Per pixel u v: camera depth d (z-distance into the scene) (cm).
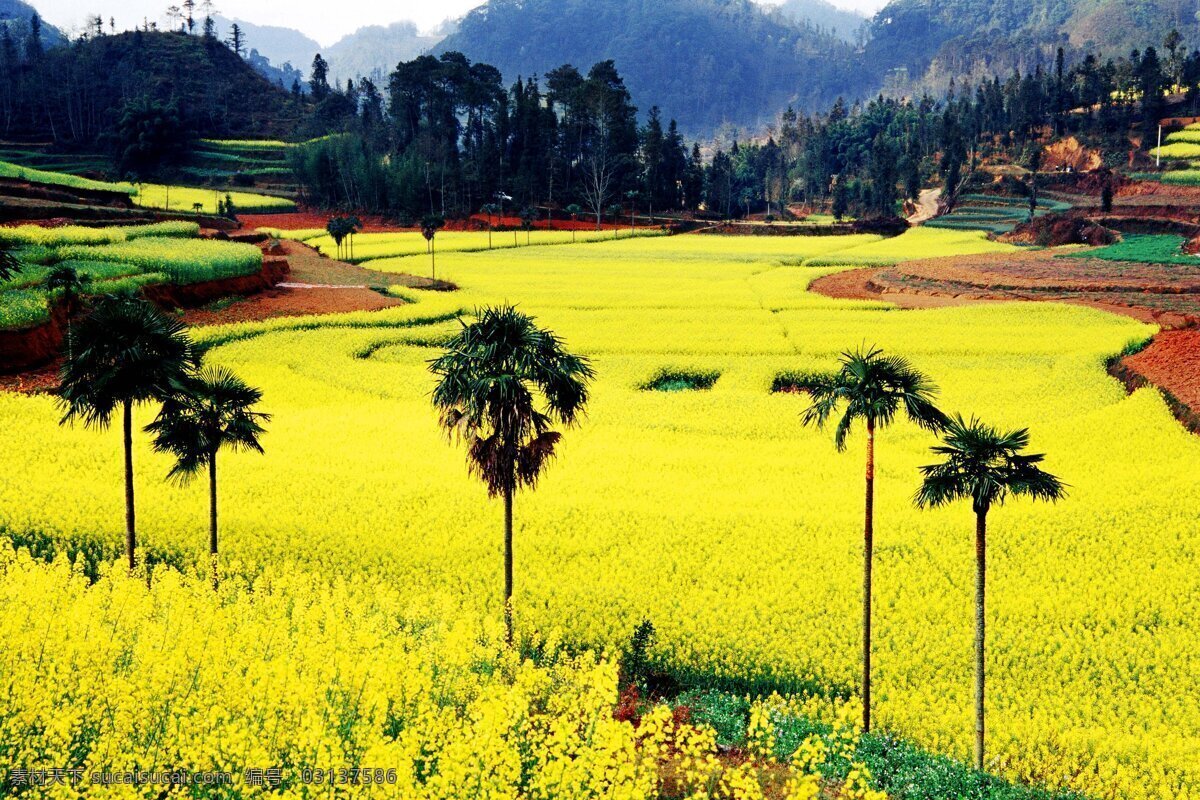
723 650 2903
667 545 3722
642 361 6962
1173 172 18075
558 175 18462
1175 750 2384
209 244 9638
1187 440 4928
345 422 5462
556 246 14512
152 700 1920
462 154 19600
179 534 3606
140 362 2959
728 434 5350
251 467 4553
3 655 1959
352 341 7412
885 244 15038
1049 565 3497
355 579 3262
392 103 19838
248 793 1711
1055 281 9644
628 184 18225
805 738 2398
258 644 2280
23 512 3638
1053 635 3048
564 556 3609
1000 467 2378
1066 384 6016
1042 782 2309
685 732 2048
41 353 6147
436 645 2462
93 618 2236
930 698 2658
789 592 3322
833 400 2653
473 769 1730
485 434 3105
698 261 12788
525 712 2048
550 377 2819
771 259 12838
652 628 2923
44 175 13762
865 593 2600
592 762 1883
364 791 1734
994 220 17838
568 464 4775
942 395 5931
